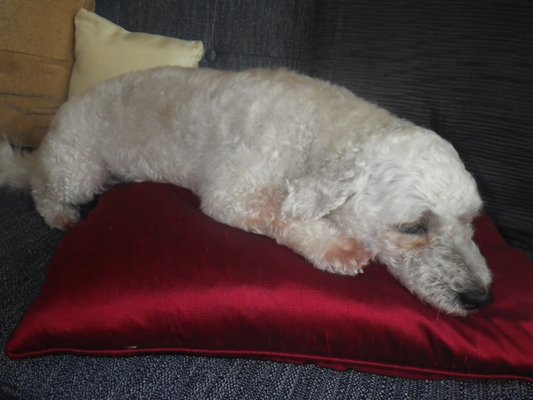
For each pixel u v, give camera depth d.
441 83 0.65
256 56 0.80
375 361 0.44
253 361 0.47
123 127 0.71
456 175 0.52
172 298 0.45
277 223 0.56
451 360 0.44
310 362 0.45
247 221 0.57
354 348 0.44
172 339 0.46
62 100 0.85
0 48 0.78
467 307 0.47
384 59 0.69
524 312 0.47
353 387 0.45
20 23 0.79
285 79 0.65
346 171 0.55
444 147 0.54
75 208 0.76
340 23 0.71
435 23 0.65
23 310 0.52
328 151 0.57
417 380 0.45
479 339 0.44
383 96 0.69
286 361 0.46
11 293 0.54
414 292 0.51
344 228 0.57
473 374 0.43
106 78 0.79
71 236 0.53
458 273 0.49
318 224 0.56
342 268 0.51
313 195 0.55
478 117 0.62
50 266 0.50
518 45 0.60
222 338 0.45
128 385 0.45
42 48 0.81
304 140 0.59
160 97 0.69
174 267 0.47
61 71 0.83
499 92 0.61
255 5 0.78
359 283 0.48
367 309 0.44
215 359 0.47
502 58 0.61
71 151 0.74
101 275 0.47
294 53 0.78
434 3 0.65
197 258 0.47
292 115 0.60
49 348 0.46
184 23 0.83
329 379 0.45
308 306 0.45
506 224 0.63
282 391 0.44
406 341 0.44
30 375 0.47
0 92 0.80
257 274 0.46
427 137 0.55
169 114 0.68
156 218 0.53
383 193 0.54
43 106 0.83
